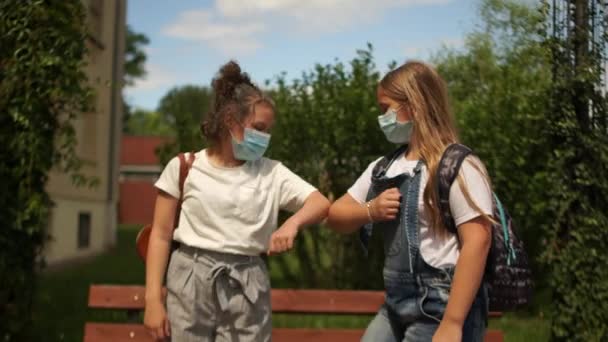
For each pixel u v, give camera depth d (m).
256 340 2.60
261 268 2.65
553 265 4.56
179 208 2.66
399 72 2.51
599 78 4.42
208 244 2.55
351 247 8.04
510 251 2.32
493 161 7.64
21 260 4.61
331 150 7.67
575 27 4.48
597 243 4.45
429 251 2.35
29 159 4.45
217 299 2.57
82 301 7.99
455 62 9.91
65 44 4.49
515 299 2.30
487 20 8.50
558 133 4.54
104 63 15.20
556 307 4.55
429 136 2.39
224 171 2.61
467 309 2.18
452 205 2.26
